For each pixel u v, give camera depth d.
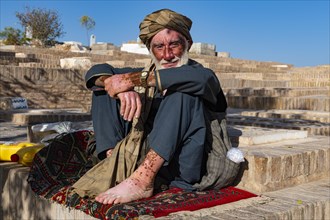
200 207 2.41
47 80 13.18
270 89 13.59
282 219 2.47
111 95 2.54
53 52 23.30
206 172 2.74
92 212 2.38
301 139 3.98
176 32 2.67
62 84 13.51
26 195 3.03
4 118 9.20
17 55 20.19
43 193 2.72
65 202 2.56
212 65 23.08
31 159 3.26
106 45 34.09
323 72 20.84
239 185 2.98
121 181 2.58
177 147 2.54
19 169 3.19
